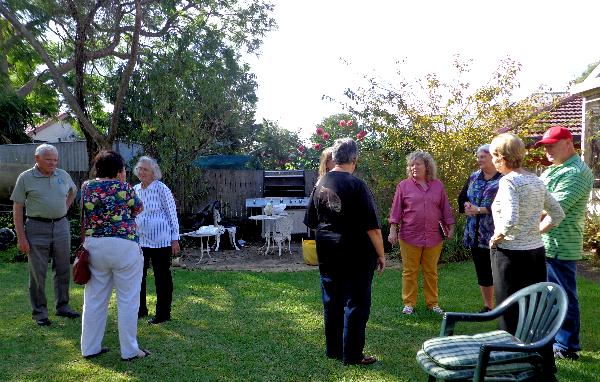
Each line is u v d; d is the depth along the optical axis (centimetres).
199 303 564
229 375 369
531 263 341
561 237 380
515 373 268
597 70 1046
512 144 341
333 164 446
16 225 484
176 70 1109
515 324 322
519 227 339
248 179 1220
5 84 1272
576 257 380
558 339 392
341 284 387
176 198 1152
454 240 802
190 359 399
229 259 911
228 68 1227
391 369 376
